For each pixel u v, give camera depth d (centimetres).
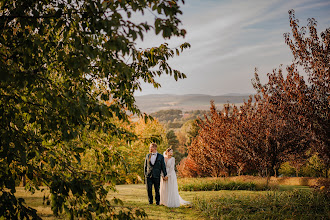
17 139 288
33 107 310
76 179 307
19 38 286
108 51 269
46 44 298
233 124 1567
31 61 284
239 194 997
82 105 286
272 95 1242
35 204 738
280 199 848
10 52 288
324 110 903
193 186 1373
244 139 1412
